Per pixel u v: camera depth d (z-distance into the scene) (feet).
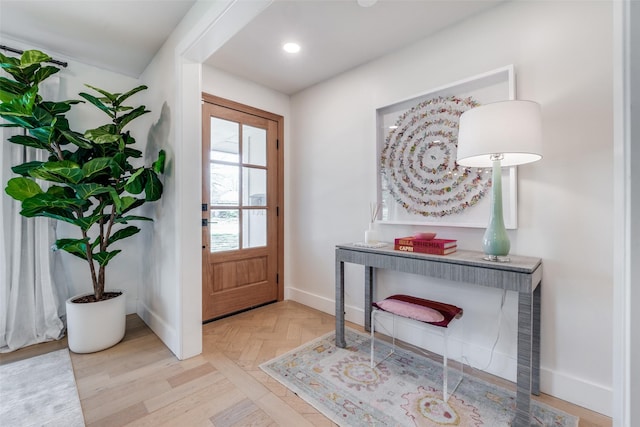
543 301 5.52
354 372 6.23
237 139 9.62
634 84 1.69
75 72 8.59
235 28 5.72
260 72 9.12
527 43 5.68
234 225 9.67
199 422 4.80
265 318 9.27
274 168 10.68
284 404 5.25
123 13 6.52
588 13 5.07
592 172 5.06
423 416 4.93
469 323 6.53
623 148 1.75
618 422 1.83
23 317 7.41
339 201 9.26
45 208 6.55
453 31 6.70
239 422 4.80
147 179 7.06
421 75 7.25
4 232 7.18
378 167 8.10
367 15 6.36
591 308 5.08
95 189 6.52
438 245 5.82
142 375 6.12
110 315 7.30
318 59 8.32
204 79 8.74
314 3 5.99
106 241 7.51
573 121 5.22
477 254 5.89
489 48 6.16
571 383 5.25
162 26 7.01
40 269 7.63
